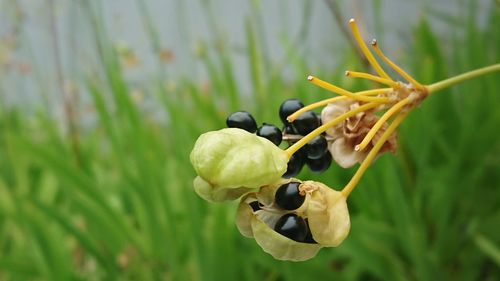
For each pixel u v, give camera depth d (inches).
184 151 15.2
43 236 14.7
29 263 15.0
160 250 15.2
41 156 15.8
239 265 13.9
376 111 6.3
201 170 5.4
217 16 21.5
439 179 14.8
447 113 16.5
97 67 20.4
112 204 17.4
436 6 22.0
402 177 15.1
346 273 13.7
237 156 5.3
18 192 16.9
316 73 18.8
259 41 18.8
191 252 14.4
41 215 16.3
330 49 22.2
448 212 14.1
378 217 14.7
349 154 6.3
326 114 6.3
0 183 18.0
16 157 19.3
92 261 17.3
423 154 14.2
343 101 6.3
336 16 13.5
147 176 15.0
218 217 13.6
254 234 5.5
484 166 14.9
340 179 15.4
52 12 18.6
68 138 21.0
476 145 14.9
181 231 15.1
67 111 18.6
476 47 16.5
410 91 6.2
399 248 14.0
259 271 15.1
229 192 5.6
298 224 5.5
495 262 14.2
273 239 5.5
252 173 5.3
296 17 24.5
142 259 15.3
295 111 6.4
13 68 23.5
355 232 13.4
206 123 17.0
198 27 25.8
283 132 6.5
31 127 24.0
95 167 19.0
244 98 20.4
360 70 16.5
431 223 14.7
